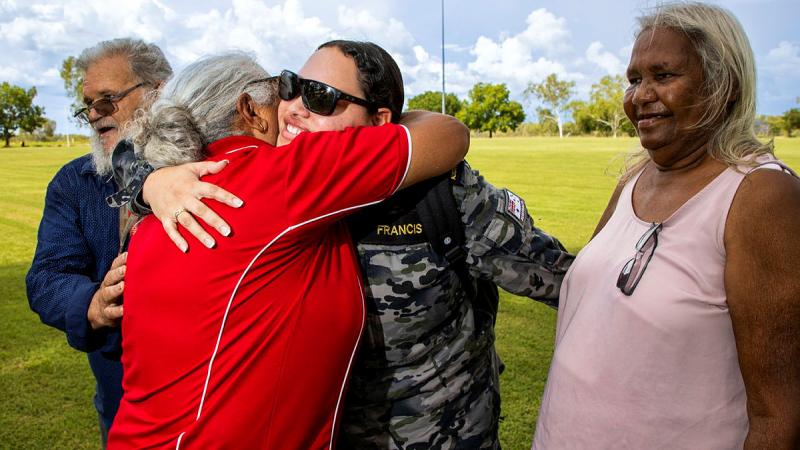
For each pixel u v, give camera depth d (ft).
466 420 5.50
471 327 5.50
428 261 5.01
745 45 3.91
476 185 5.13
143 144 4.41
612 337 4.20
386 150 4.16
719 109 3.93
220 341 3.84
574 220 33.96
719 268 3.82
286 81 4.68
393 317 5.06
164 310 3.97
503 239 5.24
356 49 4.83
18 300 18.67
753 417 3.76
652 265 4.08
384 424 5.33
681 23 3.95
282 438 4.02
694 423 3.93
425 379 5.24
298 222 3.92
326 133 4.17
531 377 12.42
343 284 4.28
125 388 4.30
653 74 4.09
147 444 3.99
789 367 3.61
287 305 3.94
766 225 3.59
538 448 4.86
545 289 5.64
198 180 4.01
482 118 310.65
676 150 4.13
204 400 3.86
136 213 4.41
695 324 3.86
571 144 133.90
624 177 5.18
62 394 12.01
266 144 4.44
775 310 3.57
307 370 4.04
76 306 5.51
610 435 4.20
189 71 4.51
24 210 40.50
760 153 3.89
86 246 6.21
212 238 3.83
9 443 10.21
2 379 12.76
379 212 4.91
